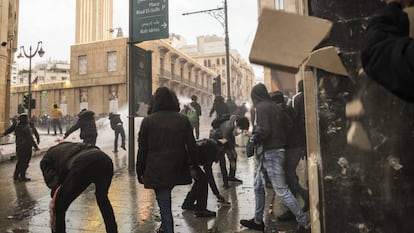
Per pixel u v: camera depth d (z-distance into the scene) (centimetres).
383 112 147
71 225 445
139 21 897
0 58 1772
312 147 162
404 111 145
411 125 144
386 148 147
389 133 147
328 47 150
